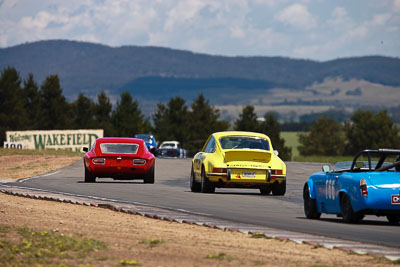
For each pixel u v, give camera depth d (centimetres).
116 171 8875
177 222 4728
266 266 3047
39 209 5534
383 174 4678
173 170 12594
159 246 3578
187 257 3253
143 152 9044
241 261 3161
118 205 5731
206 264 3080
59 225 4506
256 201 6775
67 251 3403
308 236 3975
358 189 4631
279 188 7588
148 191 7819
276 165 7562
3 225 4381
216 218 5022
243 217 5184
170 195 7281
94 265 3053
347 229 4475
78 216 5072
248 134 7894
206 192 7700
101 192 7525
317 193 5228
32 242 3641
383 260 3183
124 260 3111
